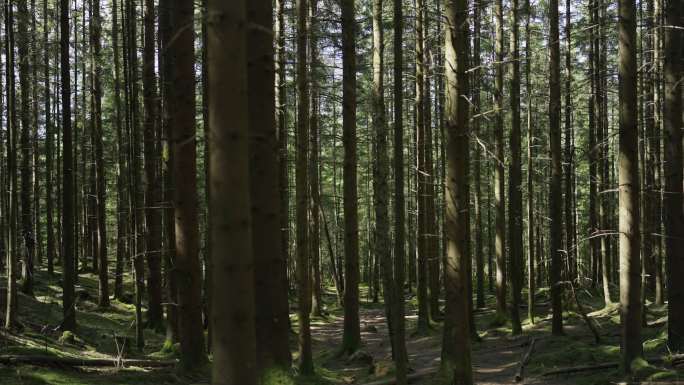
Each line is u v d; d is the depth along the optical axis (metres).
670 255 11.43
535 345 15.52
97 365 10.20
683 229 11.32
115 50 20.55
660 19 16.91
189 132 10.06
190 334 10.28
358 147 35.00
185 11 9.89
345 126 14.95
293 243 37.00
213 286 3.72
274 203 8.27
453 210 9.24
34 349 9.91
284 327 8.27
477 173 24.81
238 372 3.65
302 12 13.07
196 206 10.33
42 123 30.08
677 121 11.34
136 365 10.98
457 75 9.25
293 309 28.02
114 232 38.16
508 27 21.67
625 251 10.08
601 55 21.97
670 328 11.44
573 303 21.94
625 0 9.70
